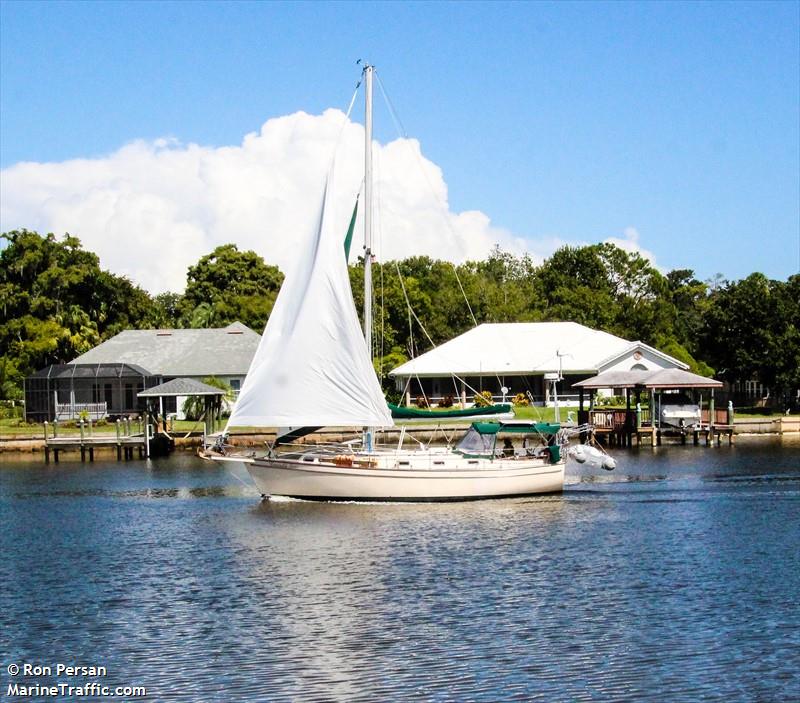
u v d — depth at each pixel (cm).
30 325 9644
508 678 1969
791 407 10275
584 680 1953
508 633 2248
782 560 2970
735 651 2106
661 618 2352
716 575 2780
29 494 4828
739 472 5253
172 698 1912
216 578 2834
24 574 2934
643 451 6675
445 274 14288
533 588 2652
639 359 9188
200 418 8550
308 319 4122
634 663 2042
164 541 3419
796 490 4494
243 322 12388
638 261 15788
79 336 9956
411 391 9500
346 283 4162
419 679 1972
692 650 2116
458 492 4109
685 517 3769
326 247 4156
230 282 13625
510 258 16312
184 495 4647
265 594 2636
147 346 9338
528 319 12788
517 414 8400
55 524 3856
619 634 2230
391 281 12019
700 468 5481
